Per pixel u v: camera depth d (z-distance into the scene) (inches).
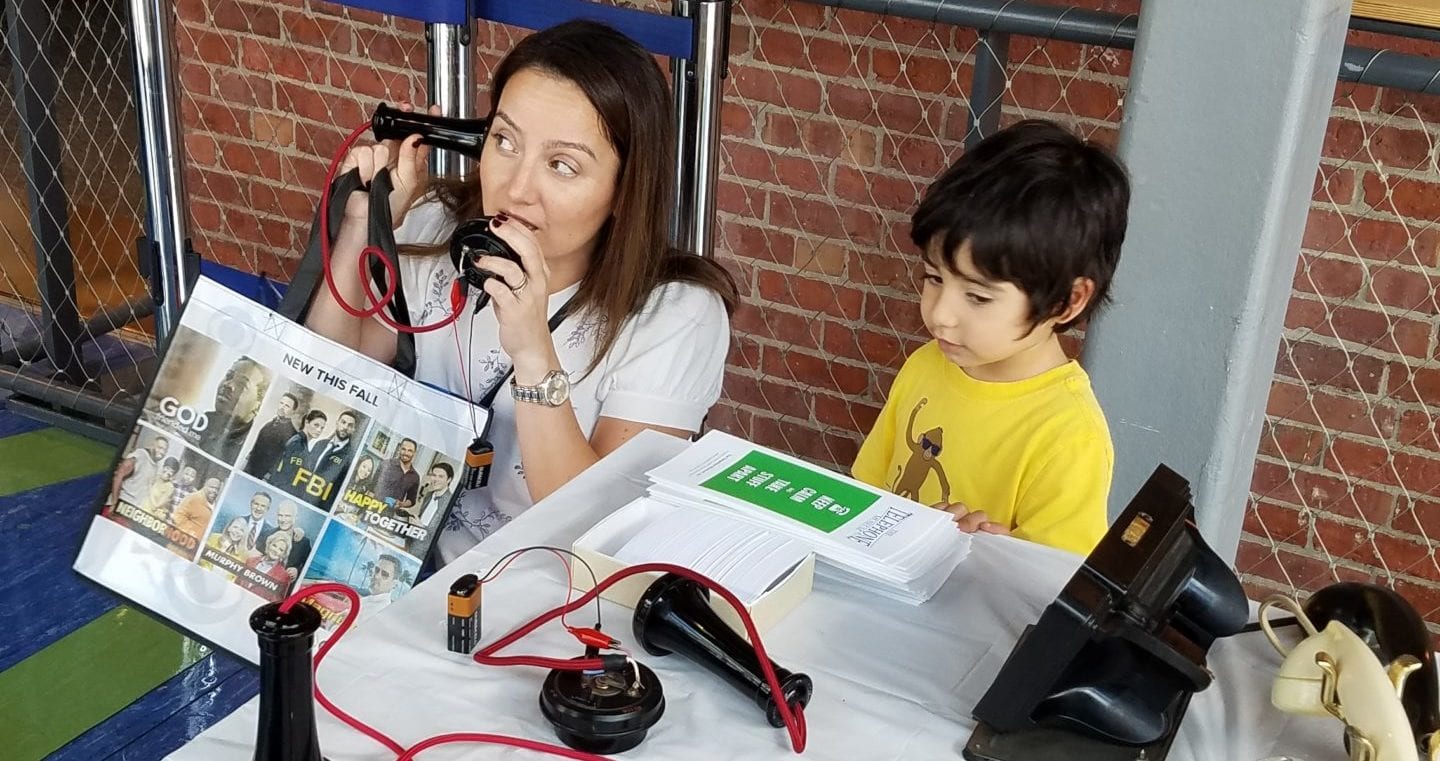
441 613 39.9
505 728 35.2
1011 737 36.0
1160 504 39.3
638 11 67.2
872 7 77.0
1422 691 35.8
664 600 38.1
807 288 96.9
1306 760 36.2
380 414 51.4
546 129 55.0
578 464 56.7
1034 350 57.6
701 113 68.7
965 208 51.2
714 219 72.0
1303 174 60.5
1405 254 80.5
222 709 76.1
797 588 41.5
